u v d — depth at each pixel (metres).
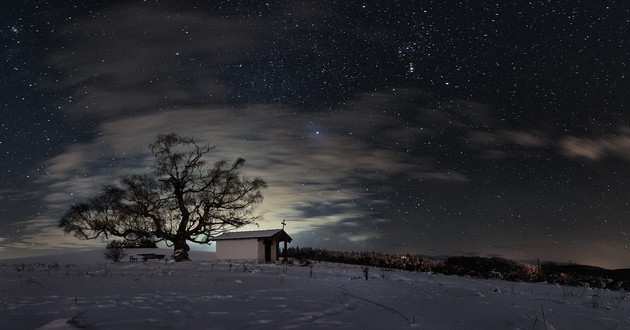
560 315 9.09
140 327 7.29
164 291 12.15
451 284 19.17
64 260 45.12
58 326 7.07
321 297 10.86
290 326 7.56
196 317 8.16
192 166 40.44
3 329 7.13
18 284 13.50
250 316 8.34
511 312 8.85
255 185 41.25
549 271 33.59
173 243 39.47
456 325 7.79
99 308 8.80
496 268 35.50
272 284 14.08
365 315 8.48
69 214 38.19
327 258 44.34
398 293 11.88
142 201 38.88
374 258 42.34
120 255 38.12
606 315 9.76
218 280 15.18
